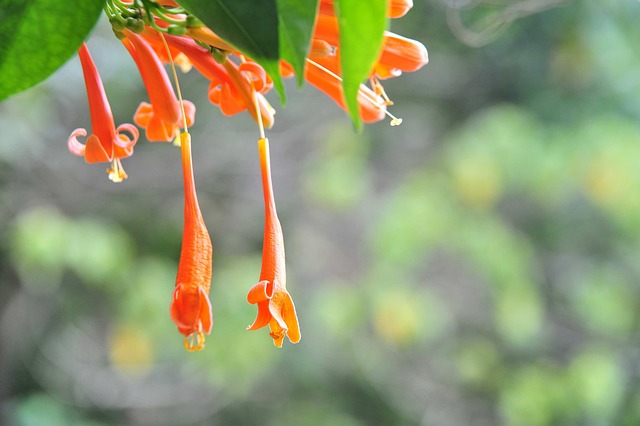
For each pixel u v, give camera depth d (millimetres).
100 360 2434
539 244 2449
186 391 2447
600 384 2238
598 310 2334
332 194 2273
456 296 2496
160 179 2312
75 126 2189
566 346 2445
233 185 2402
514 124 2100
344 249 2492
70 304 2426
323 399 2492
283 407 2467
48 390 2367
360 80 579
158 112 677
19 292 2305
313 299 2445
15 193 2131
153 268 2176
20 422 2188
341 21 573
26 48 623
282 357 2426
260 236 2457
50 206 2180
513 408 2316
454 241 2184
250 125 2383
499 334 2475
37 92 2020
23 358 2355
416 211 2158
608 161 2062
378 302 2289
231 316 2154
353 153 2328
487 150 2090
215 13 591
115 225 2264
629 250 2418
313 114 2428
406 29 2258
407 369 2514
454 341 2502
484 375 2443
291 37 596
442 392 2510
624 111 2137
